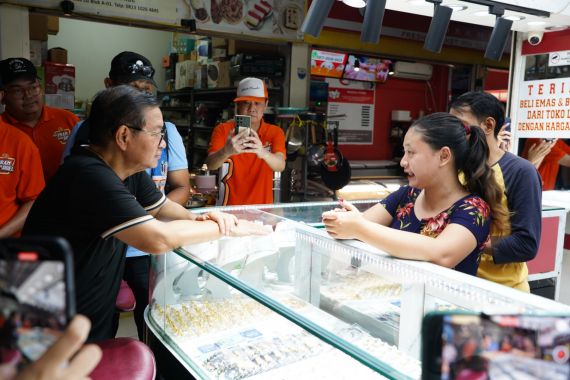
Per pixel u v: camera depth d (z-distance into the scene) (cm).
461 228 156
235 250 178
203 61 662
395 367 115
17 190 278
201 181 427
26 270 70
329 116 675
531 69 400
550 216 319
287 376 149
